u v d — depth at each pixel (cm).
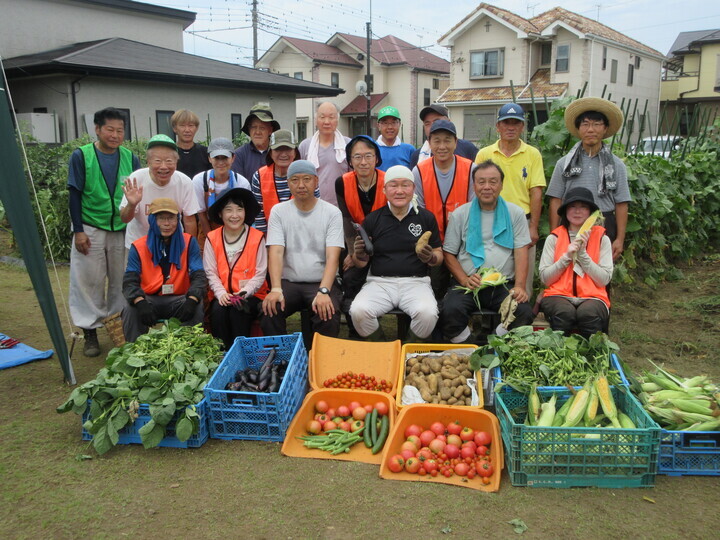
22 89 1677
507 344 410
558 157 651
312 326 529
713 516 308
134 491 336
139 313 476
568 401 367
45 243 954
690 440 341
